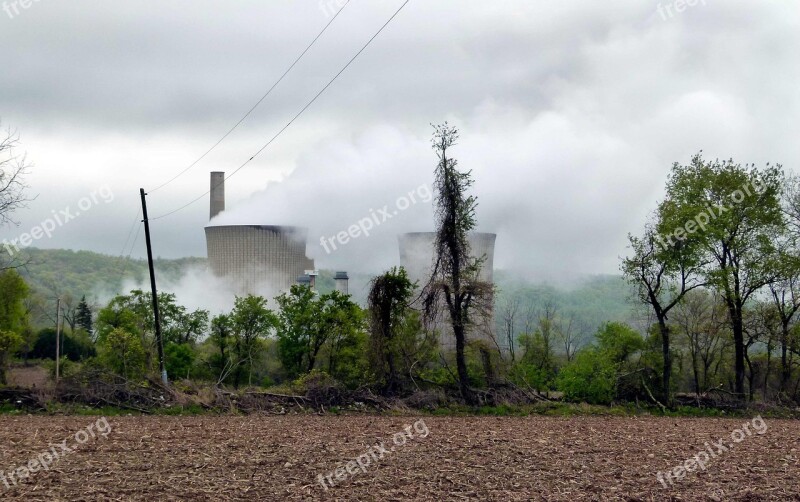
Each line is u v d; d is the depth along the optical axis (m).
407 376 48.28
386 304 49.03
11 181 47.69
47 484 22.33
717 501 21.64
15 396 41.09
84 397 41.47
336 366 57.91
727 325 53.56
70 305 97.44
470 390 47.56
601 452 29.62
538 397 49.38
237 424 36.75
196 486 22.27
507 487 22.80
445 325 50.81
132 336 51.88
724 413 49.22
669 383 51.00
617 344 56.28
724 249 53.31
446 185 49.78
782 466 27.20
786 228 54.12
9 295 58.78
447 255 49.44
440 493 21.84
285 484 22.73
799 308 53.38
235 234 100.62
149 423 36.41
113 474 23.80
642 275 51.69
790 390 55.12
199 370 63.91
